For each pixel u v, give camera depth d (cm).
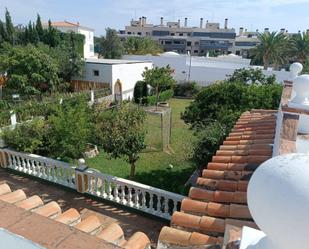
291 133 409
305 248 126
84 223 313
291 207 122
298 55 4344
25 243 129
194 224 331
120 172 1178
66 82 2881
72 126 1045
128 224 732
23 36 3712
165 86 3055
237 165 483
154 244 654
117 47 4809
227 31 8525
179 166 1284
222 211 352
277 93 1163
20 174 998
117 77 2867
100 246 169
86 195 858
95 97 2502
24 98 2373
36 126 1060
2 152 1012
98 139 1048
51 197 860
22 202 322
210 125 1061
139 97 2928
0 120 1272
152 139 1589
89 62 2909
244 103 1175
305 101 485
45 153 1084
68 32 4109
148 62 3434
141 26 9712
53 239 174
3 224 189
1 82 2509
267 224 132
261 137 613
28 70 2450
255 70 2684
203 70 3675
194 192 403
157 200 779
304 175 127
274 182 131
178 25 9931
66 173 897
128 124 1020
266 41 4019
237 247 196
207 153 958
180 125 2070
